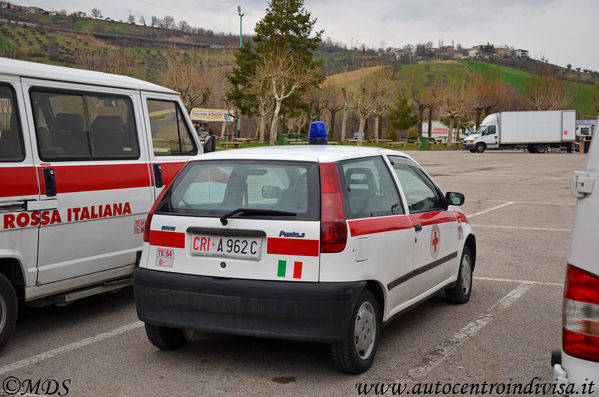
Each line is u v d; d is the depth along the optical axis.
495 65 164.75
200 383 4.39
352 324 4.35
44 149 5.36
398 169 5.48
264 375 4.54
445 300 6.71
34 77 5.34
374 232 4.57
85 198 5.67
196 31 144.38
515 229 11.93
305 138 55.94
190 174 4.81
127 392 4.23
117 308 6.45
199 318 4.42
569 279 2.87
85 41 132.00
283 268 4.27
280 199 4.43
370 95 62.78
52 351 5.09
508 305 6.53
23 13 146.50
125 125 6.25
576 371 2.83
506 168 31.09
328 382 4.41
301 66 51.94
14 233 5.04
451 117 69.62
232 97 54.34
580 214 2.83
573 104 133.62
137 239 6.30
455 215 6.29
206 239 4.48
